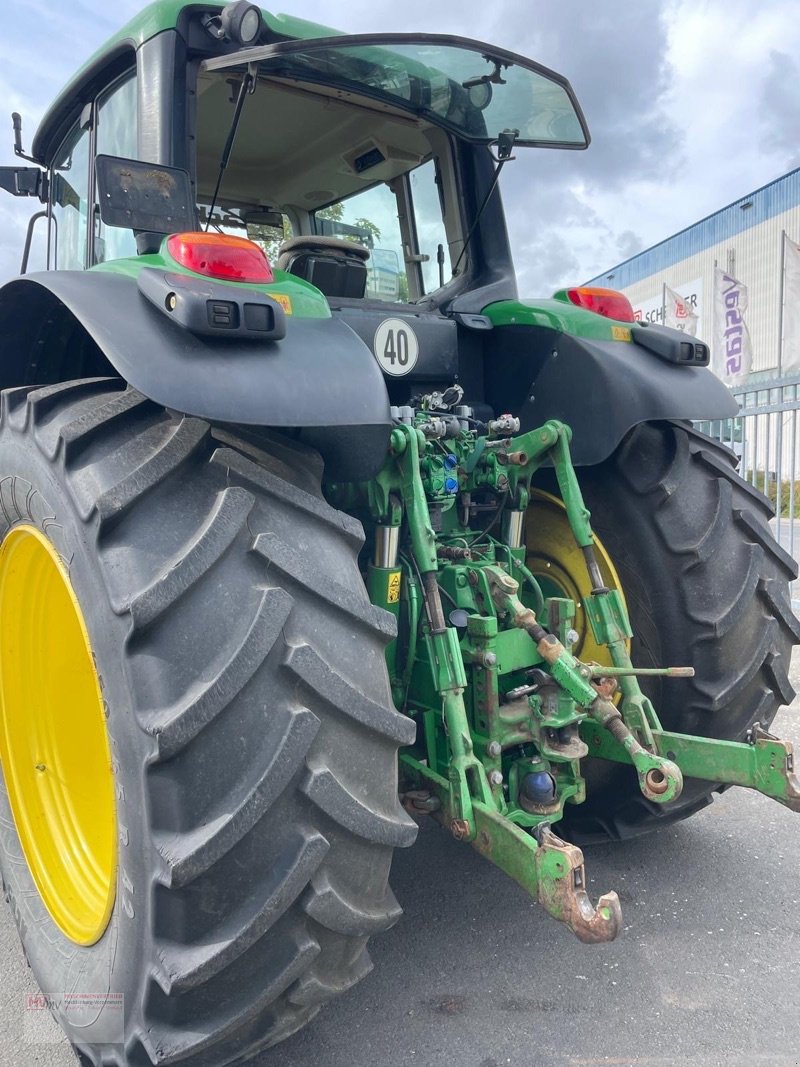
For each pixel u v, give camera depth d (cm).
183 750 145
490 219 307
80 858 220
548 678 226
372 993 220
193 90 232
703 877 275
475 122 282
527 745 239
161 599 146
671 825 301
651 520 254
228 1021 153
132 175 204
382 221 334
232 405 157
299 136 312
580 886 178
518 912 257
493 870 282
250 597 152
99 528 155
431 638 212
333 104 288
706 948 237
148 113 229
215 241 176
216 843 142
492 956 235
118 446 165
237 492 158
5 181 355
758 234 2828
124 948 160
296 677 151
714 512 254
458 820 202
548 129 275
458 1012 212
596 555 267
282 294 181
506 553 257
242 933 146
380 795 164
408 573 232
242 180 342
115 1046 163
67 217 331
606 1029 205
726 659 251
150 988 150
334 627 160
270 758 148
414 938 244
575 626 274
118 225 202
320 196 354
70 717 232
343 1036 204
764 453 733
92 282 177
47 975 200
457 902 263
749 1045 198
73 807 230
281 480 167
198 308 158
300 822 153
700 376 267
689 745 237
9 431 193
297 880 150
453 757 204
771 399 754
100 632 156
